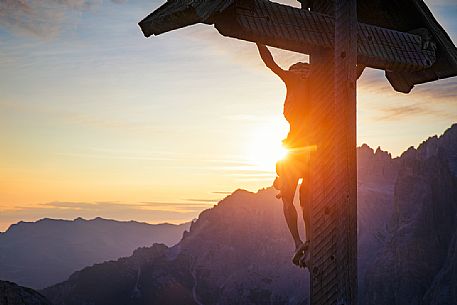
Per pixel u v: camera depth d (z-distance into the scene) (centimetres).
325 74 1004
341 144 984
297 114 1037
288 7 971
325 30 989
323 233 979
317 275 980
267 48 1046
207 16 901
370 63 1061
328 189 981
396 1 1109
